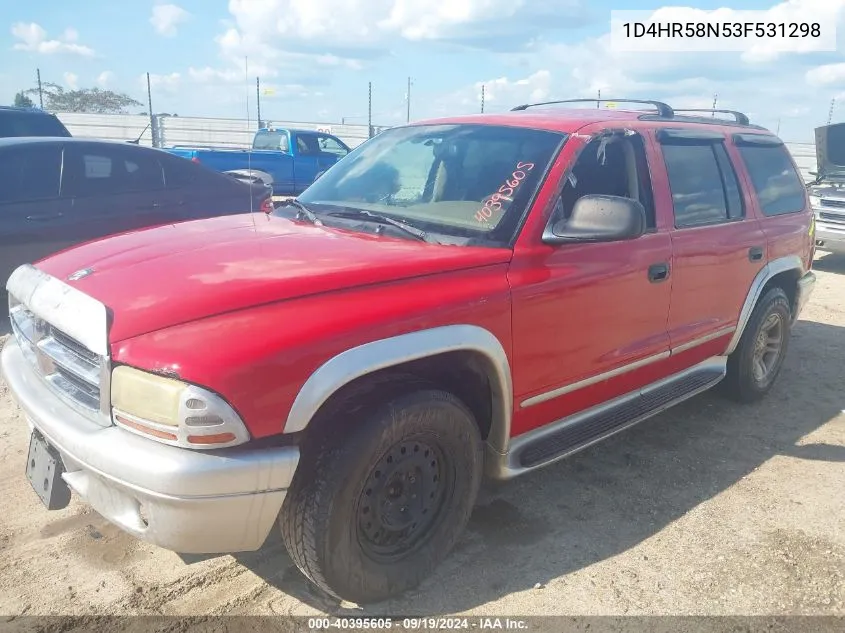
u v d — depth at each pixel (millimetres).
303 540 2428
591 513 3455
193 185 7379
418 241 3023
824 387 5379
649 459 4070
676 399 3953
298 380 2240
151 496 2127
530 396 3084
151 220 7020
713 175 4242
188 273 2539
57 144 6508
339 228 3264
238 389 2139
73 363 2428
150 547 3031
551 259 3055
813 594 2869
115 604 2668
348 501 2422
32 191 6324
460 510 2885
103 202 6711
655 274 3586
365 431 2398
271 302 2350
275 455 2223
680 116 4398
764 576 2979
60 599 2682
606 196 2922
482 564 3010
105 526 3176
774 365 5086
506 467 3074
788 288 5234
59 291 2578
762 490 3736
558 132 3426
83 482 2410
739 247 4270
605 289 3297
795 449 4266
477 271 2822
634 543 3205
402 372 2703
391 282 2596
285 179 15586
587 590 2855
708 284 4047
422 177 3539
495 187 3230
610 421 3553
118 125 23938
